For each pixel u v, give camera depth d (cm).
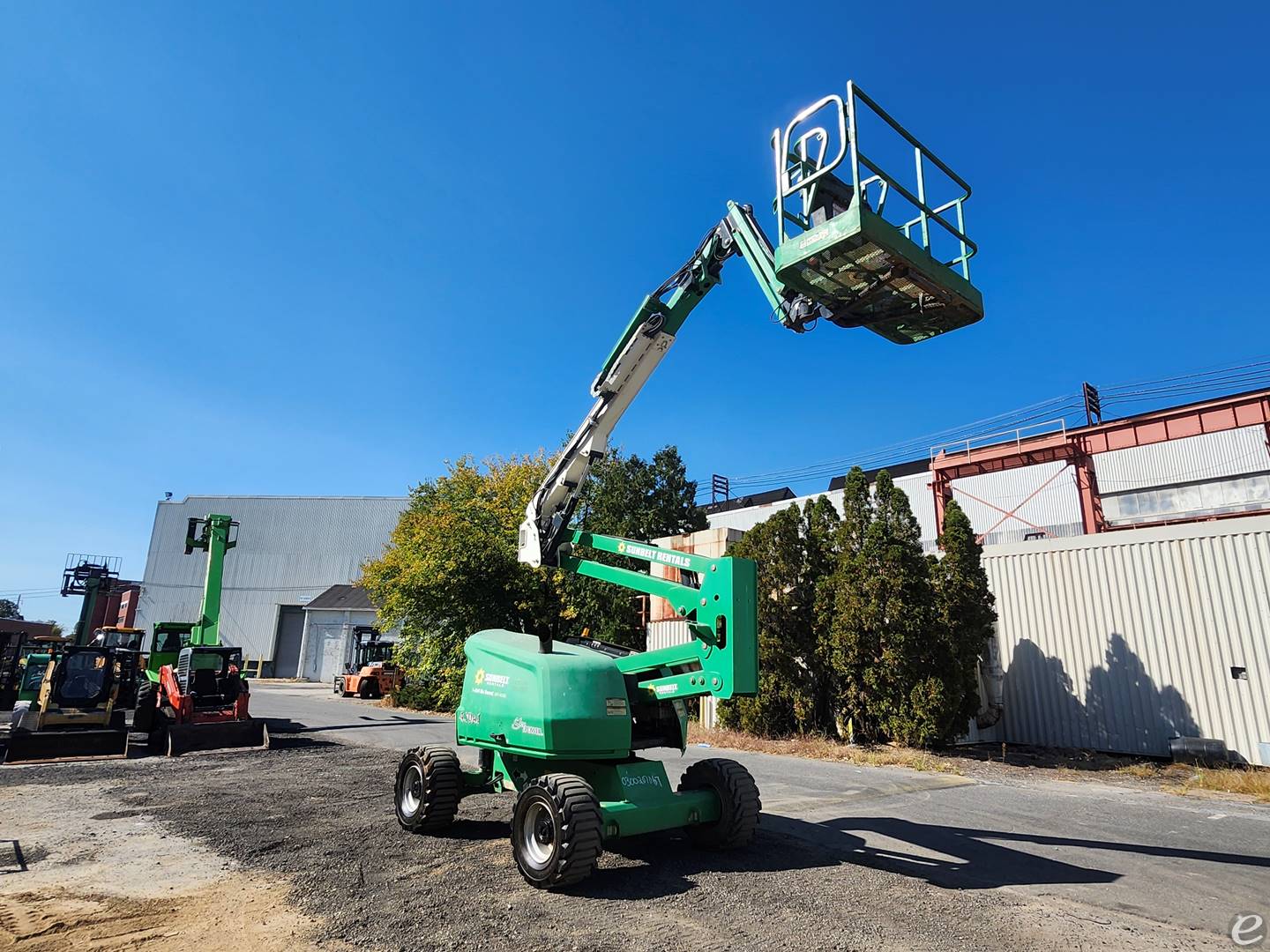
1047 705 1584
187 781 1105
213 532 1839
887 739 1506
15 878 605
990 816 872
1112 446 2256
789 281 628
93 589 2867
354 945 464
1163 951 467
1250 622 1344
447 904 543
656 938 480
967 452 2592
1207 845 738
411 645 2708
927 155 680
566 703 638
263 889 576
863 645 1502
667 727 737
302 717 2242
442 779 754
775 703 1634
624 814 618
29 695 1711
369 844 718
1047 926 509
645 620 2109
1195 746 1329
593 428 831
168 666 1600
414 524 2769
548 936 481
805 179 630
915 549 1524
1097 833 789
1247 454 3173
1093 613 1545
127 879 603
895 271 595
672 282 815
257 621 5972
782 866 653
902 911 536
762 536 1705
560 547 870
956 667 1453
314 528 6162
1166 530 1466
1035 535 3391
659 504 2808
